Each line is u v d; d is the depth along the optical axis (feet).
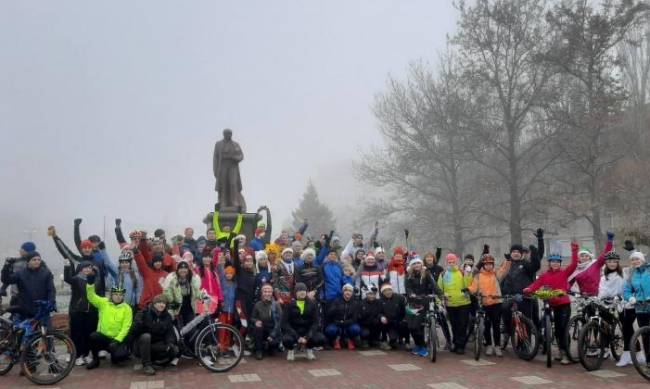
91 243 31.76
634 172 82.33
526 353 31.32
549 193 96.84
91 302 30.01
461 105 100.89
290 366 30.45
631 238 58.80
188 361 31.65
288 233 45.91
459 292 33.81
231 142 53.83
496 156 106.52
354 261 41.22
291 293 34.17
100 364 31.17
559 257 30.37
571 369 28.78
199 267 33.86
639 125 92.53
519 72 99.50
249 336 34.09
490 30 98.12
